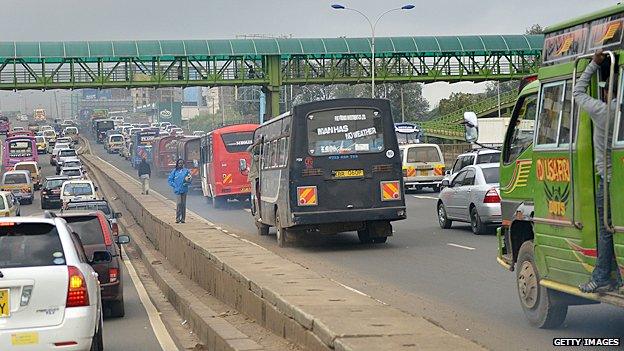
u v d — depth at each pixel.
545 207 12.45
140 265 32.72
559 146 11.98
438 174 55.66
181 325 17.89
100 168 97.81
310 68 92.69
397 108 146.88
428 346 8.86
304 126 27.92
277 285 14.12
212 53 86.44
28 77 85.12
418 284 19.33
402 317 10.73
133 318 19.25
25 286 11.48
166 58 88.62
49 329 11.45
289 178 27.89
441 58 90.50
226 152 53.00
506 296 17.11
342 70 93.56
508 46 88.94
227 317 15.58
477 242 27.91
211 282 19.86
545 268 12.61
